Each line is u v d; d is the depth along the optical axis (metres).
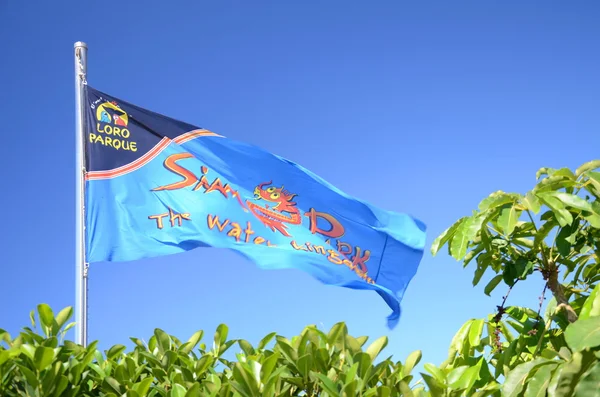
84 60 8.15
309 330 4.02
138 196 7.91
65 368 3.95
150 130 8.25
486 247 5.08
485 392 3.80
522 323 5.62
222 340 4.66
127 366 4.12
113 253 7.55
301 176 8.84
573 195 4.52
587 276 5.66
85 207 7.64
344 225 8.85
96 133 7.93
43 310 4.39
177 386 3.76
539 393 3.44
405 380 3.78
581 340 3.31
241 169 8.56
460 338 5.50
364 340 4.06
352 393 3.46
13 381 3.88
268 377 3.60
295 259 8.36
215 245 7.99
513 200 4.79
